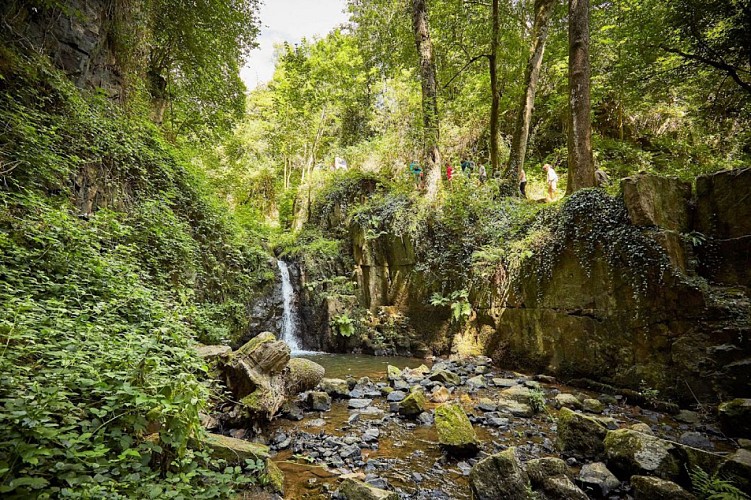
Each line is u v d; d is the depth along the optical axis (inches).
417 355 465.1
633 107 580.4
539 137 700.7
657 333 262.1
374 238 545.3
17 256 159.3
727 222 268.1
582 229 316.8
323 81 868.6
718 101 439.8
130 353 125.8
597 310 300.4
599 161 583.8
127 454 103.3
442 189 507.8
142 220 287.3
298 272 605.0
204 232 402.9
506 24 574.9
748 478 135.0
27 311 129.6
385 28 685.9
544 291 346.0
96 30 322.7
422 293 482.9
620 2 470.3
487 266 407.5
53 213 186.1
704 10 349.4
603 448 173.2
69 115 255.0
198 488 113.1
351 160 763.4
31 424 83.0
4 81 217.5
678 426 219.1
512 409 243.4
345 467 170.7
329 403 256.5
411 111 717.3
